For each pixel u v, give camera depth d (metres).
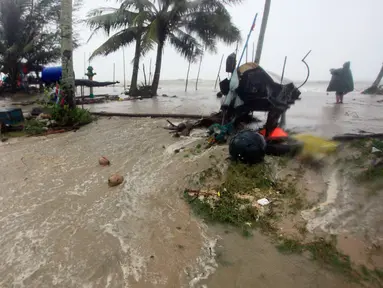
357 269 2.64
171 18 17.47
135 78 19.36
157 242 3.06
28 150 6.16
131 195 4.10
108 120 9.38
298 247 2.94
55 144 6.62
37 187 4.37
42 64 22.16
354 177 4.41
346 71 12.62
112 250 2.92
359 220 3.35
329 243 2.97
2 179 4.65
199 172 4.78
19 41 20.16
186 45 20.02
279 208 3.68
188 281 2.54
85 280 2.53
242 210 3.63
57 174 4.88
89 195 4.11
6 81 21.19
